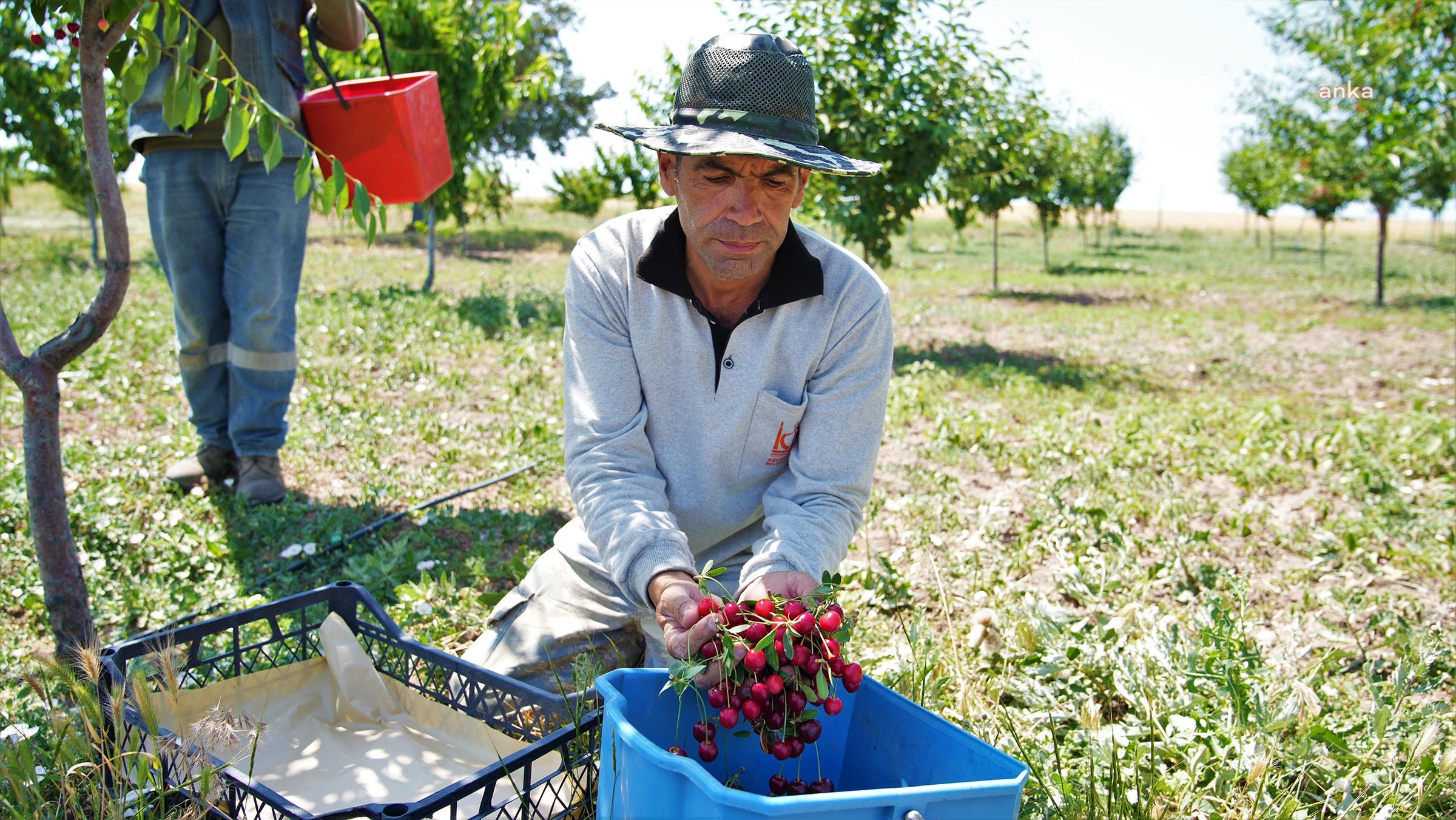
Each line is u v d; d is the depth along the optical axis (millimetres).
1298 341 12703
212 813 1788
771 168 1871
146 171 3951
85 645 2605
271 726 2242
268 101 3762
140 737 1799
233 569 3461
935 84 9539
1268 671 2604
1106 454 5605
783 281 2113
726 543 2461
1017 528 4332
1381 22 7086
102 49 2410
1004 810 1459
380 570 3479
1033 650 2867
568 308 2291
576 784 1872
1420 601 3502
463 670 2213
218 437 4293
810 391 2240
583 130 36250
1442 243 44125
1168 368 10203
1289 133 14203
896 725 1819
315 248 19656
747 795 1337
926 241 37969
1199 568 3725
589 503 2133
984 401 7715
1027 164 12312
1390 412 7887
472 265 18438
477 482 4691
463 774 2105
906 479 5141
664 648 2297
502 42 11328
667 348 2189
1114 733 2355
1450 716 2492
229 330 4145
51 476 2611
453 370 7195
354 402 6039
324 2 3906
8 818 1770
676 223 2119
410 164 3725
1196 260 30188
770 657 1619
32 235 21406
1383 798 2135
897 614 3328
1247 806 2150
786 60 1904
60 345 2559
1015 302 17344
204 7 3658
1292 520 4691
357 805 1678
